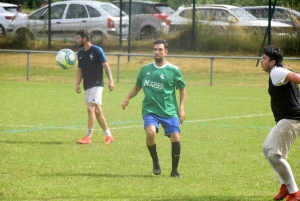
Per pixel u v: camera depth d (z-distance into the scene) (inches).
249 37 2903.5
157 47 839.1
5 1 3432.6
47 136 1211.2
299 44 2802.7
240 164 947.3
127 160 972.6
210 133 1270.9
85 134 1246.9
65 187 768.3
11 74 2586.1
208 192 750.5
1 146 1082.1
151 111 839.7
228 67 2679.6
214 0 3191.4
